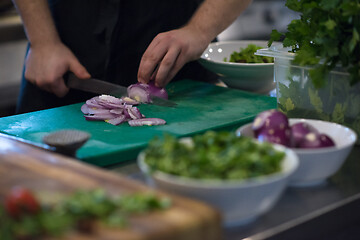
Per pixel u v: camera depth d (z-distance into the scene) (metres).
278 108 1.58
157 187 1.01
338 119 1.44
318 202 1.13
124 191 0.99
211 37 2.05
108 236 0.83
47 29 2.17
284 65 1.52
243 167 0.99
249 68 1.97
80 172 1.08
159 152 1.04
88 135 1.29
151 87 1.95
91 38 2.25
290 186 1.21
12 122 1.69
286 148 1.11
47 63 2.11
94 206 0.88
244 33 3.79
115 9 2.21
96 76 2.30
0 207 0.90
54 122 1.69
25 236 0.84
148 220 0.88
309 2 1.43
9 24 3.11
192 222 0.87
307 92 1.48
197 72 2.37
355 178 1.25
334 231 1.13
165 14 2.29
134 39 2.29
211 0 2.06
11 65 3.22
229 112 1.76
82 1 2.22
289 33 1.49
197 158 1.00
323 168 1.17
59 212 0.87
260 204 1.01
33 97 2.29
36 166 1.12
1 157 1.18
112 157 1.40
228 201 0.98
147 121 1.64
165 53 1.94
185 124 1.64
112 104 1.73
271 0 3.86
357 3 1.31
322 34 1.32
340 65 1.40
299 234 1.06
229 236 1.00
